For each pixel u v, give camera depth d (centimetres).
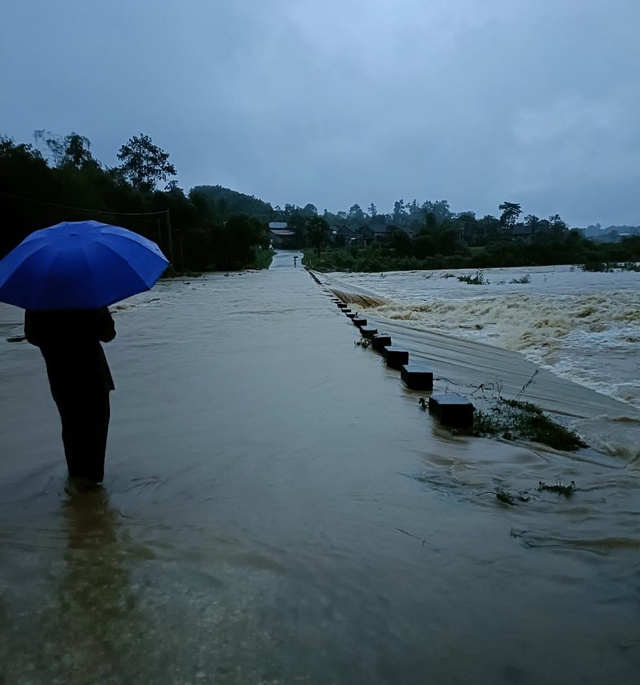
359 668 222
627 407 793
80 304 324
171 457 470
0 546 320
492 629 249
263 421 573
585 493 412
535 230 9738
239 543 322
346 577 288
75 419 398
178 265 5222
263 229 5997
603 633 248
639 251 7294
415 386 709
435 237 7625
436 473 439
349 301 2503
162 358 946
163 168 6334
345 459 465
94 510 368
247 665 222
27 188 3469
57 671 218
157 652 229
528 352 1273
